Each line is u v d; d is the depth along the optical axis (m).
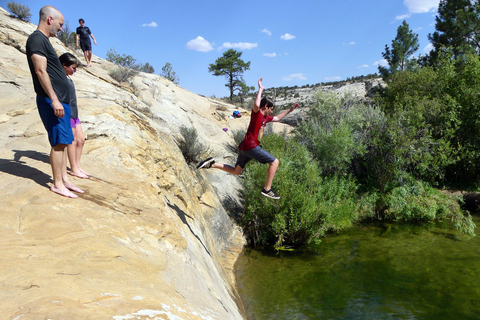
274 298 7.14
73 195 3.66
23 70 9.84
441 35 27.61
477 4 26.33
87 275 2.33
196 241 5.42
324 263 9.14
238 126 22.03
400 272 8.50
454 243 10.62
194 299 3.03
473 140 16.30
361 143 14.88
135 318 1.92
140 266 2.86
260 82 4.55
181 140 11.78
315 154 14.88
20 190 3.47
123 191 4.50
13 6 14.70
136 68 20.75
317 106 18.75
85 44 14.75
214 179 12.27
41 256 2.41
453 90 17.83
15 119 6.74
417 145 14.74
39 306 1.77
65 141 3.53
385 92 24.02
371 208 13.72
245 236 10.77
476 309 6.64
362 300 7.04
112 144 6.04
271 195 4.61
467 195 15.24
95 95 8.37
